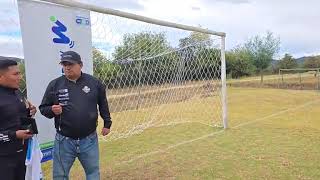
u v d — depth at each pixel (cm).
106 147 789
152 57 843
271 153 713
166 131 961
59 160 422
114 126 894
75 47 505
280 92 2314
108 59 661
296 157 682
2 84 365
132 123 948
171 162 661
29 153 384
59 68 480
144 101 869
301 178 566
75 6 503
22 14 434
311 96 2042
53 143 476
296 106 1572
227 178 569
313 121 1132
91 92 419
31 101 448
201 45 1050
